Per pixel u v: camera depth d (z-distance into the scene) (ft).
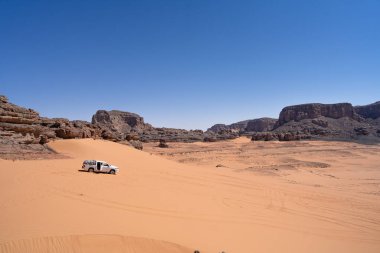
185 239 43.32
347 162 246.47
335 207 77.00
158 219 52.95
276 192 91.61
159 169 118.73
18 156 108.78
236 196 81.76
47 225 41.81
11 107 140.67
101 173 96.73
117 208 57.31
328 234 55.72
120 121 630.33
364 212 73.20
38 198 58.59
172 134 540.52
